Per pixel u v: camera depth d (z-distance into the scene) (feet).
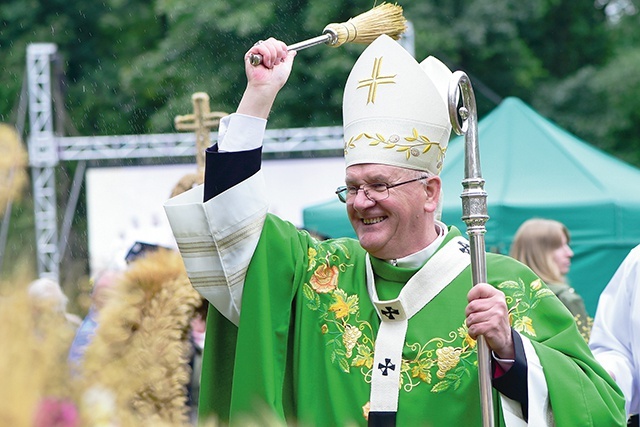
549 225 51.72
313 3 132.77
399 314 27.22
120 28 168.35
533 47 188.44
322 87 133.90
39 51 108.27
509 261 28.45
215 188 27.32
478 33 163.84
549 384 25.76
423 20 163.32
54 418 11.19
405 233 27.30
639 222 74.69
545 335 27.22
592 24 190.70
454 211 73.67
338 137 104.83
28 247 11.97
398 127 27.17
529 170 77.20
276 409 26.91
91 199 95.76
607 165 79.36
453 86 25.08
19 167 11.75
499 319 24.82
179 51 137.90
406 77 27.68
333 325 27.73
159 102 143.33
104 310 13.23
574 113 175.52
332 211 74.95
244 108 27.71
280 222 28.50
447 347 26.91
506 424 25.91
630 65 174.29
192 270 27.55
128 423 12.26
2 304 10.94
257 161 27.68
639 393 39.75
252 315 27.27
